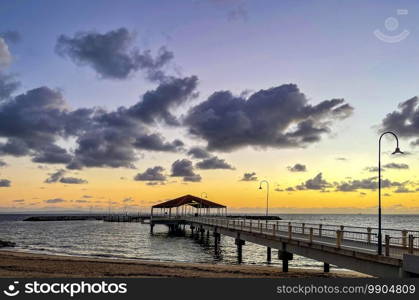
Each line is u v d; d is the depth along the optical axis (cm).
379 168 2297
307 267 4241
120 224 15062
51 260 3509
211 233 9662
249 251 6056
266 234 3562
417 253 2059
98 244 6806
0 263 3195
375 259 2108
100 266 3212
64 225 14375
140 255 5147
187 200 8544
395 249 2228
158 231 10512
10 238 8169
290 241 3088
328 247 2538
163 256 5078
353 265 2320
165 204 8919
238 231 4544
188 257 5031
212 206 8650
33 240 7656
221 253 5597
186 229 11075
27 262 3312
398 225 16962
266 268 3538
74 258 3928
